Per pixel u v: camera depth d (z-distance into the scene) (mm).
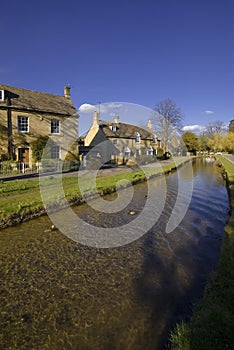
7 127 21078
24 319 3822
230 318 3160
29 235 7133
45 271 5223
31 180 14016
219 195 12961
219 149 66625
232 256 5145
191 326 3156
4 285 4699
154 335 3422
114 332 3521
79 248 6406
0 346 3328
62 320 3789
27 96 23781
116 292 4477
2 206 8312
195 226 8141
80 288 4609
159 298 4273
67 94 27812
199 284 4664
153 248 6465
